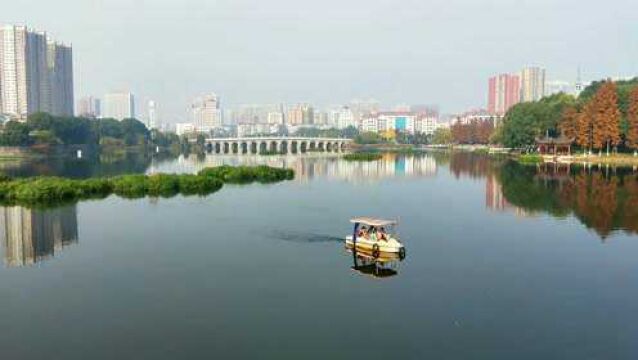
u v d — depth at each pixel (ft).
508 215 222.89
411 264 146.51
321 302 115.85
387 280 131.64
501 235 183.11
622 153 524.11
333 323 103.86
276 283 129.80
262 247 167.94
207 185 329.31
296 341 95.81
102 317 108.47
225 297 119.65
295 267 144.36
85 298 120.26
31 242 177.06
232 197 288.10
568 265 143.95
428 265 145.38
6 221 214.90
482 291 122.52
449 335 98.12
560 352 91.40
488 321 104.68
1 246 171.32
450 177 397.19
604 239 174.70
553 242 171.32
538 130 606.14
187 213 234.17
